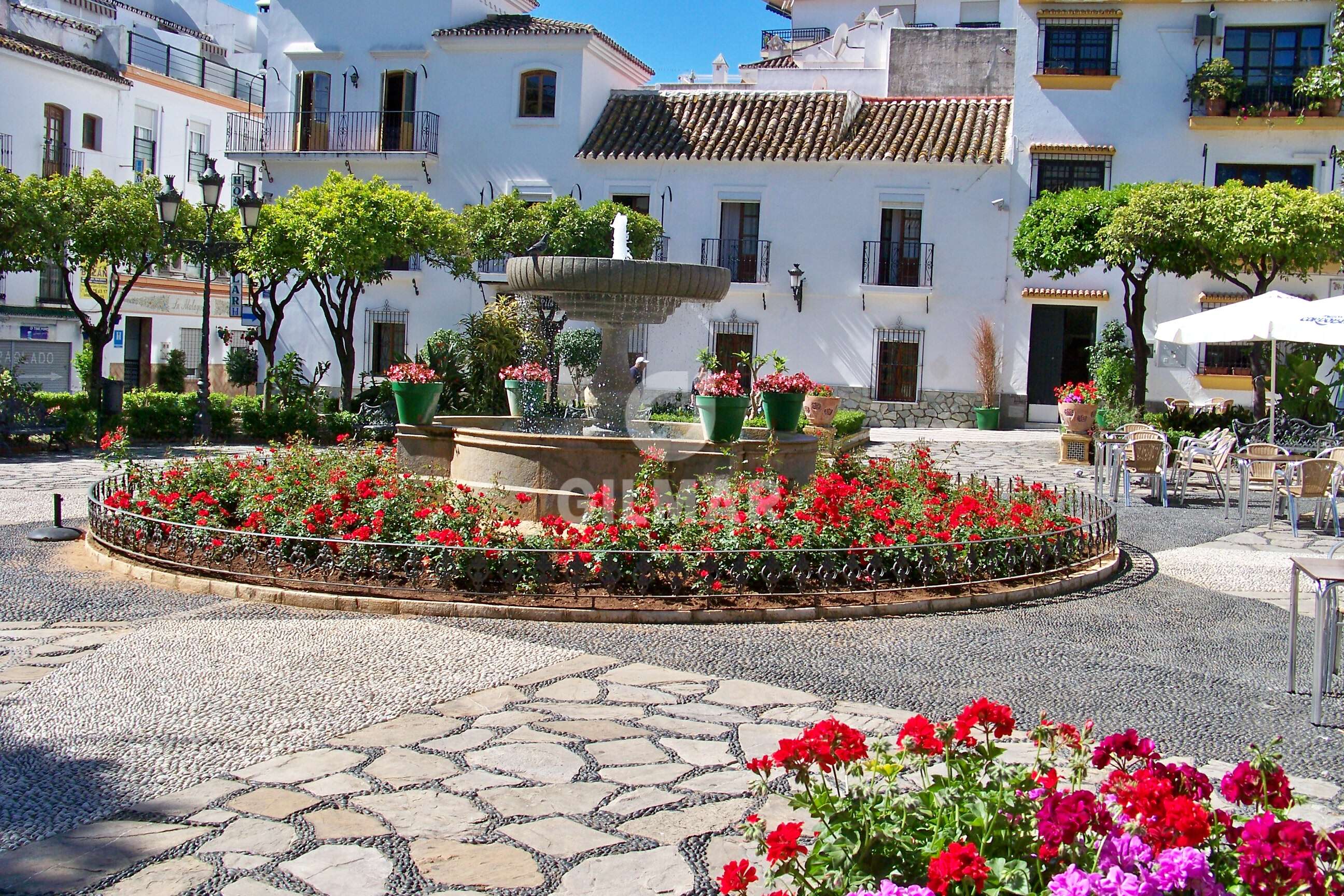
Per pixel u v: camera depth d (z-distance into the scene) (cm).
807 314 2595
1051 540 880
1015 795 304
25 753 467
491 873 368
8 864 367
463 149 2781
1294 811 435
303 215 2142
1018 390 2480
